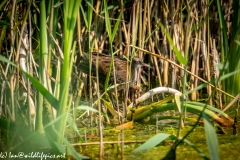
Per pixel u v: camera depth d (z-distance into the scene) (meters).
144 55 14.39
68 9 7.35
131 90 13.02
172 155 7.25
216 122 9.83
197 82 13.22
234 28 12.21
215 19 13.88
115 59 13.21
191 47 13.07
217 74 12.68
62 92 7.49
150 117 10.34
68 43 7.40
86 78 12.34
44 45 7.88
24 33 10.08
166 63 12.70
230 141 8.91
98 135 9.32
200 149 8.32
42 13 7.72
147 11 12.13
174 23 12.23
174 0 12.31
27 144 8.14
